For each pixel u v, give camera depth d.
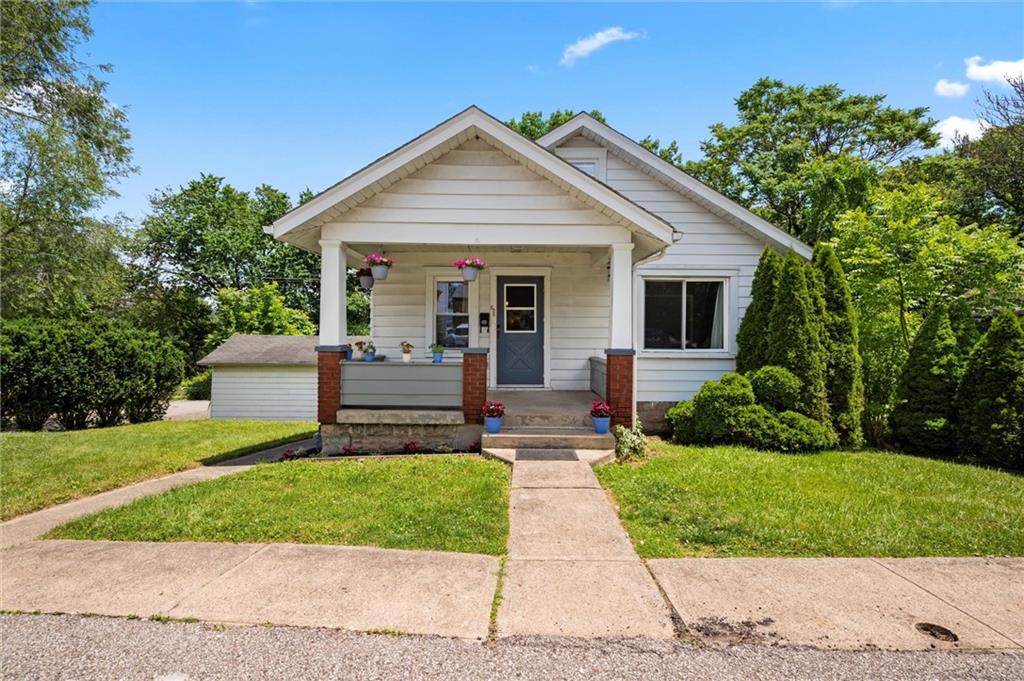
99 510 4.67
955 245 8.34
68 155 15.55
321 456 6.93
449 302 9.45
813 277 7.73
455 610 2.83
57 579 3.22
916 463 6.27
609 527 4.09
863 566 3.43
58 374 11.49
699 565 3.42
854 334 7.62
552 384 9.50
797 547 3.72
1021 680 2.28
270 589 3.07
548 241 7.08
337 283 7.06
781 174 19.28
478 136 6.97
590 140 9.31
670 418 7.90
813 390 7.32
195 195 33.38
